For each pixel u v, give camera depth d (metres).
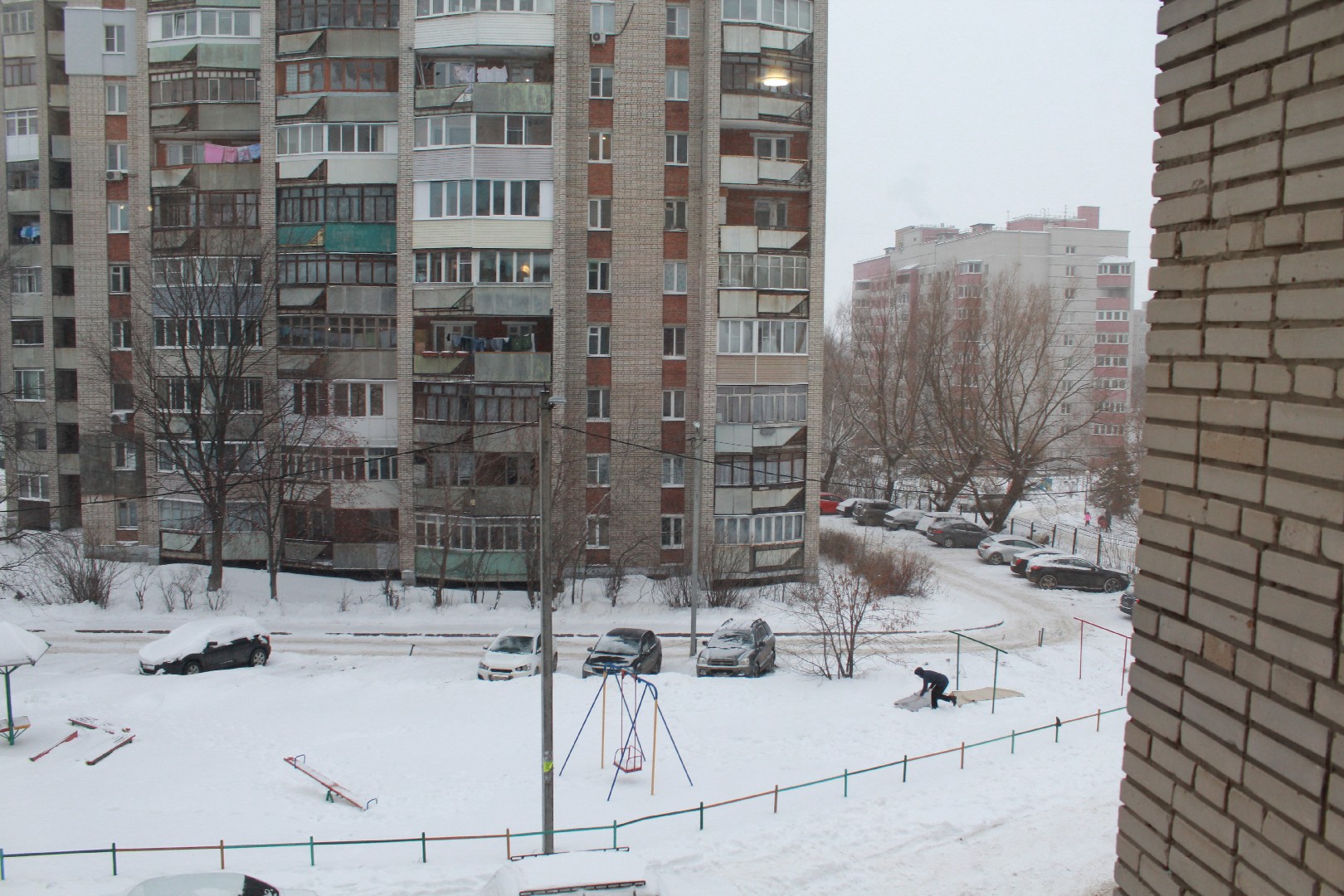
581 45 32.88
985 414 45.22
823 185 33.66
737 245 33.06
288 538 35.09
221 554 32.12
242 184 35.25
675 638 28.50
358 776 16.61
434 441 33.22
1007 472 43.97
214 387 31.06
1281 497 4.48
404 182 32.75
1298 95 4.43
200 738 18.25
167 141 36.59
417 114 32.50
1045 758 17.38
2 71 39.16
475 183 32.28
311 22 33.66
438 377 33.09
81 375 36.62
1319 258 4.28
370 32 33.22
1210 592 4.96
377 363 33.84
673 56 33.66
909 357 51.53
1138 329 100.75
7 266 36.97
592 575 34.50
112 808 14.88
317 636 28.55
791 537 34.41
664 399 34.44
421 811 15.22
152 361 33.94
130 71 36.16
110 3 36.16
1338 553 4.13
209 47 35.16
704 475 33.22
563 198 32.28
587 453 34.03
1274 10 4.53
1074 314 73.19
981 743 17.19
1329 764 4.14
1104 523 46.34
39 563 34.59
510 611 31.31
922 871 12.98
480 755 17.72
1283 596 4.43
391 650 27.08
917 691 21.88
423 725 19.25
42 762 16.78
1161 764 5.33
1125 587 34.81
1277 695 4.48
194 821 14.47
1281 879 4.41
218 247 33.34
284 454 31.98
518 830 14.50
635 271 33.53
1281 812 4.43
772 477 34.03
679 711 20.33
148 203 35.78
